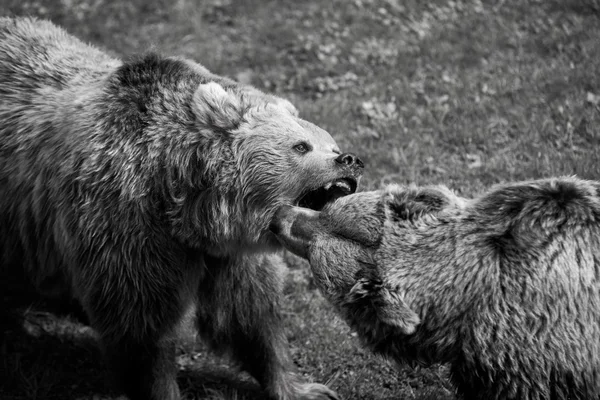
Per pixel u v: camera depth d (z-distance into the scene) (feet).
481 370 17.92
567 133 31.91
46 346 27.66
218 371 26.20
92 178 21.07
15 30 25.17
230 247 21.47
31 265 23.65
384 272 17.99
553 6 40.98
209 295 22.93
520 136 32.42
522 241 17.38
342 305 18.66
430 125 34.47
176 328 22.03
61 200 21.58
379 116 35.58
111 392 25.70
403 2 44.55
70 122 21.93
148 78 21.79
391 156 32.86
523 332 17.25
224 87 22.31
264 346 23.67
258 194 20.86
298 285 28.37
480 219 18.01
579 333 17.11
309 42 42.73
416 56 39.83
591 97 33.19
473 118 34.37
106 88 21.88
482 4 43.01
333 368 25.34
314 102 37.86
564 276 17.12
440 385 23.94
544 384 17.39
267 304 23.32
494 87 35.83
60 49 24.61
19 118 23.18
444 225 18.16
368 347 19.48
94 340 27.99
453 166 31.71
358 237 18.35
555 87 34.60
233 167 20.86
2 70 24.07
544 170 30.14
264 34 44.06
